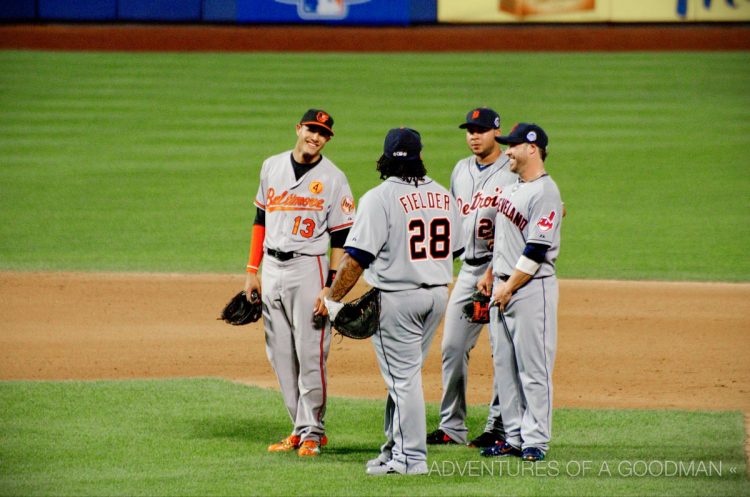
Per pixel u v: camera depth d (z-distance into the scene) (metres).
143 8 102.75
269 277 23.39
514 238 22.30
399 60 96.62
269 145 68.81
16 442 23.73
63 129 72.94
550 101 81.19
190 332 35.66
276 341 23.69
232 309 24.47
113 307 38.97
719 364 31.91
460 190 24.94
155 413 26.33
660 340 34.69
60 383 29.16
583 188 60.50
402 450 21.53
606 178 62.50
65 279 43.22
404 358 21.48
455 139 69.31
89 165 64.75
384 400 28.17
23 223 53.25
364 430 25.44
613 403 28.09
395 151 21.27
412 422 21.47
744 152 68.06
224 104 79.94
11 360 32.12
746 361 32.19
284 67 93.25
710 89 85.19
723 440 24.00
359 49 101.50
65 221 53.75
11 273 44.12
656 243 50.00
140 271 44.69
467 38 102.12
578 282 43.28
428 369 31.88
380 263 21.27
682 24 102.56
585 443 23.84
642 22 102.81
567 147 68.88
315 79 88.44
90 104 79.75
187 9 102.94
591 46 101.12
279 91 84.00
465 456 23.02
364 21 103.06
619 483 20.84
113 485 20.78
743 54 97.56
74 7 102.44
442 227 21.47
